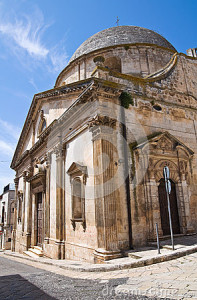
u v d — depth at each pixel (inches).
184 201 457.1
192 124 532.4
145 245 386.6
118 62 681.0
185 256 286.0
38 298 186.7
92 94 416.2
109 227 356.2
